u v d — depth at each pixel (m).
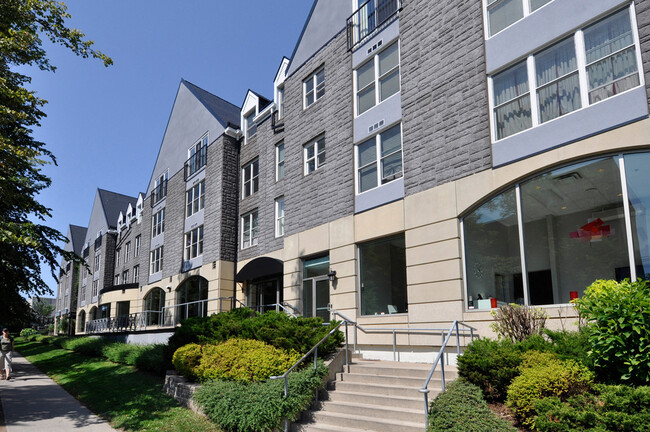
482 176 11.05
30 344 40.44
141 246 31.73
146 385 12.79
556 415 6.27
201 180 24.86
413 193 12.66
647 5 8.80
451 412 6.87
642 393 5.96
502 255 10.59
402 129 13.34
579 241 9.37
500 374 7.52
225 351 10.52
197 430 8.34
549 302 9.65
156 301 28.66
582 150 9.36
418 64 13.21
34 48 11.89
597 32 9.58
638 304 6.66
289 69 19.11
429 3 13.18
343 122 15.66
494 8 11.61
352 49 15.83
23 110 12.18
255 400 8.33
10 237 9.81
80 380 15.23
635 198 8.68
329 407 8.71
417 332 11.88
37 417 9.94
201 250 24.05
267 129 21.02
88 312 44.12
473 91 11.61
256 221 21.31
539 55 10.52
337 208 15.24
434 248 11.83
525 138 10.37
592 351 7.00
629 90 8.86
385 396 8.46
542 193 10.09
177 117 29.12
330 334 10.16
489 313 10.34
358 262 14.33
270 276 19.45
